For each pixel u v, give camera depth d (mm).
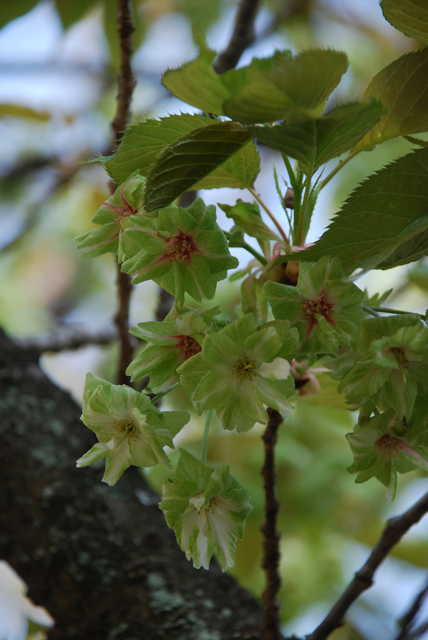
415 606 1078
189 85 900
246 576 1588
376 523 1724
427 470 912
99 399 923
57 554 1073
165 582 1062
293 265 955
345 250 936
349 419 1618
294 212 962
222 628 1044
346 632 1638
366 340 912
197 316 924
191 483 920
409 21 937
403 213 928
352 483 1654
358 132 911
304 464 1617
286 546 1656
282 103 891
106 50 1839
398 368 906
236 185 982
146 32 1766
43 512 1086
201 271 934
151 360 932
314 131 906
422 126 956
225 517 923
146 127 954
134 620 1051
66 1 1536
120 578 1064
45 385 1151
